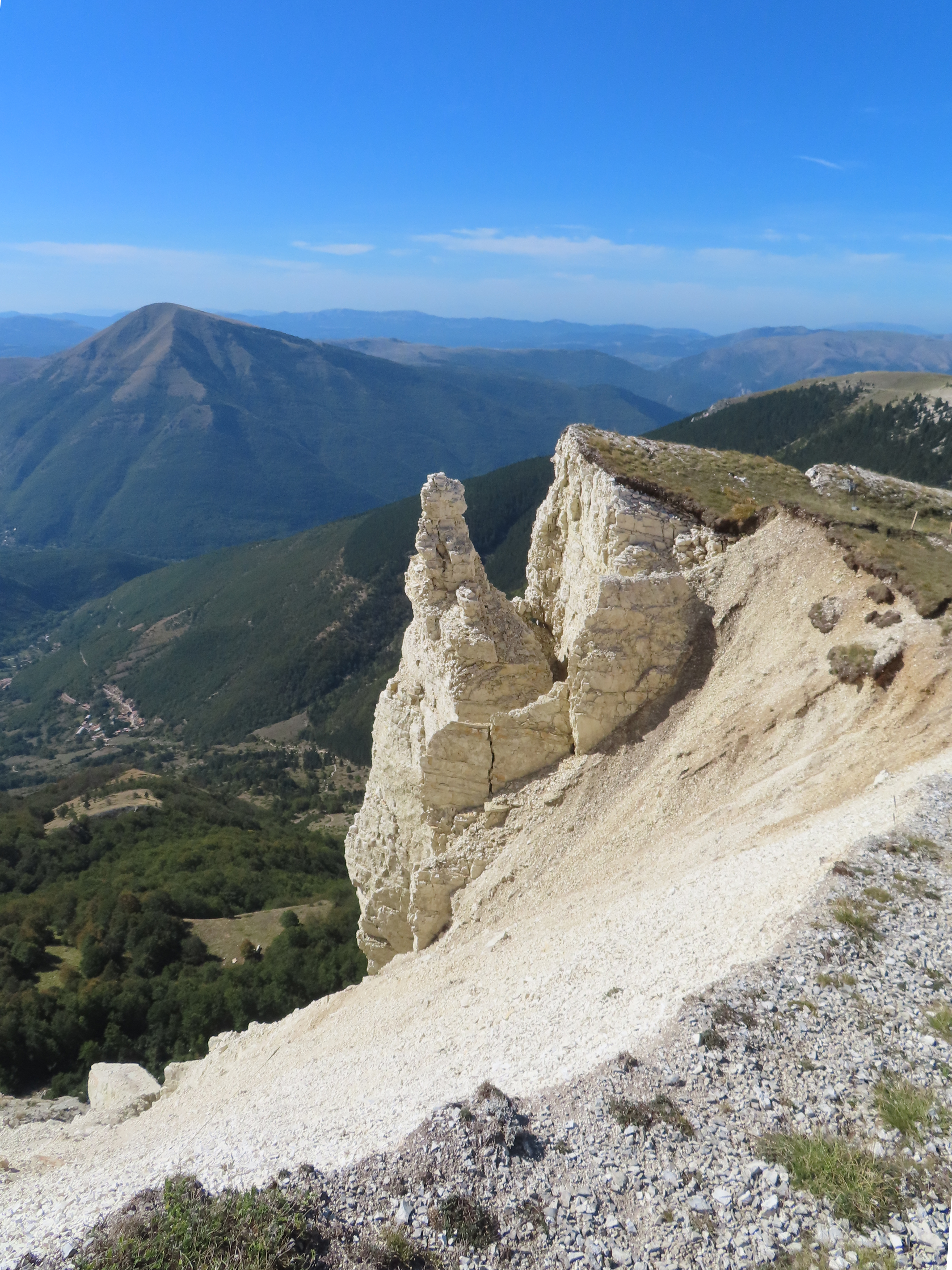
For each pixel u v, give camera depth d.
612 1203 13.41
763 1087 15.03
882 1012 16.42
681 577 35.28
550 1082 16.11
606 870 28.34
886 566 31.95
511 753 34.66
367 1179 14.12
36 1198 18.72
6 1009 62.81
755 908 20.33
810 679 30.34
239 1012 63.16
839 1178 13.31
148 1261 13.16
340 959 69.25
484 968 25.75
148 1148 22.33
